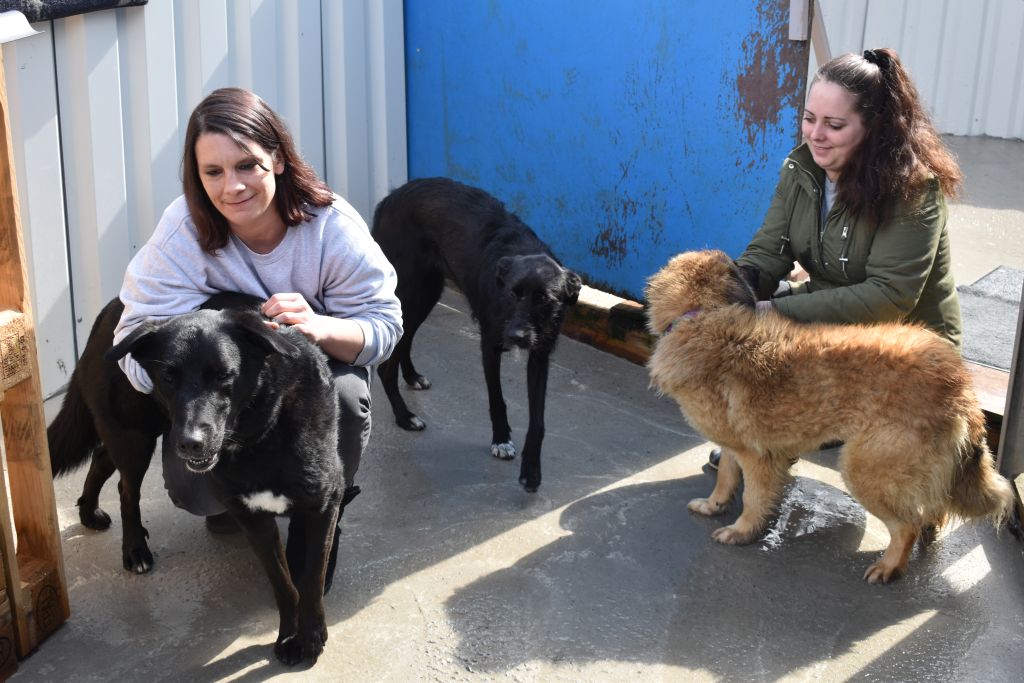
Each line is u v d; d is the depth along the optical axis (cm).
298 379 254
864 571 324
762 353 316
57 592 290
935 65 720
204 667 279
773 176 448
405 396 451
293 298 275
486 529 347
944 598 310
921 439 299
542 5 507
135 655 283
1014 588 314
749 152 454
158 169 447
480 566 326
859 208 335
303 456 256
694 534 344
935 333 329
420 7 557
